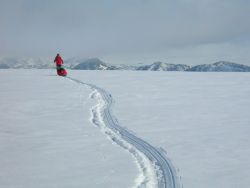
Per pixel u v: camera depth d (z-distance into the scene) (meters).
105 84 24.06
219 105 17.03
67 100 18.72
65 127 13.62
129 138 11.95
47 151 10.88
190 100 18.36
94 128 13.40
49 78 27.70
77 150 10.90
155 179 8.55
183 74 31.94
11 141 12.02
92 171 9.19
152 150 10.65
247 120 14.02
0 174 9.19
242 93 20.42
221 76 29.70
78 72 34.56
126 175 8.87
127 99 18.73
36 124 14.16
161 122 13.90
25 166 9.72
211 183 8.17
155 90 21.48
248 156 9.88
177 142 11.30
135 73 33.06
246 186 7.98
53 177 8.90
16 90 21.97
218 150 10.43
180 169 9.07
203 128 12.88
